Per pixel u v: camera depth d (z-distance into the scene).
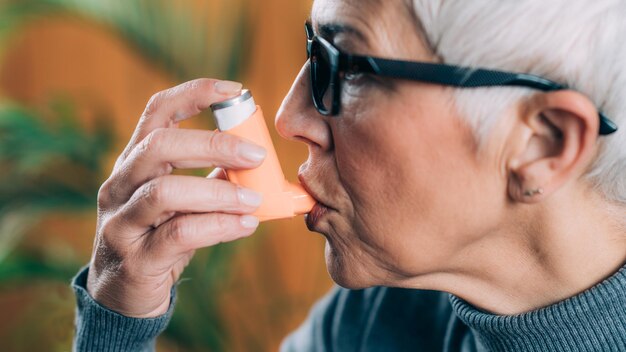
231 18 1.11
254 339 1.39
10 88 1.46
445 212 0.50
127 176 0.56
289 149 1.38
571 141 0.47
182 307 1.08
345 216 0.54
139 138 0.57
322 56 0.51
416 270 0.53
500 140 0.48
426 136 0.49
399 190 0.50
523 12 0.46
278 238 1.41
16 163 1.12
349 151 0.51
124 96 1.45
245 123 0.53
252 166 0.53
